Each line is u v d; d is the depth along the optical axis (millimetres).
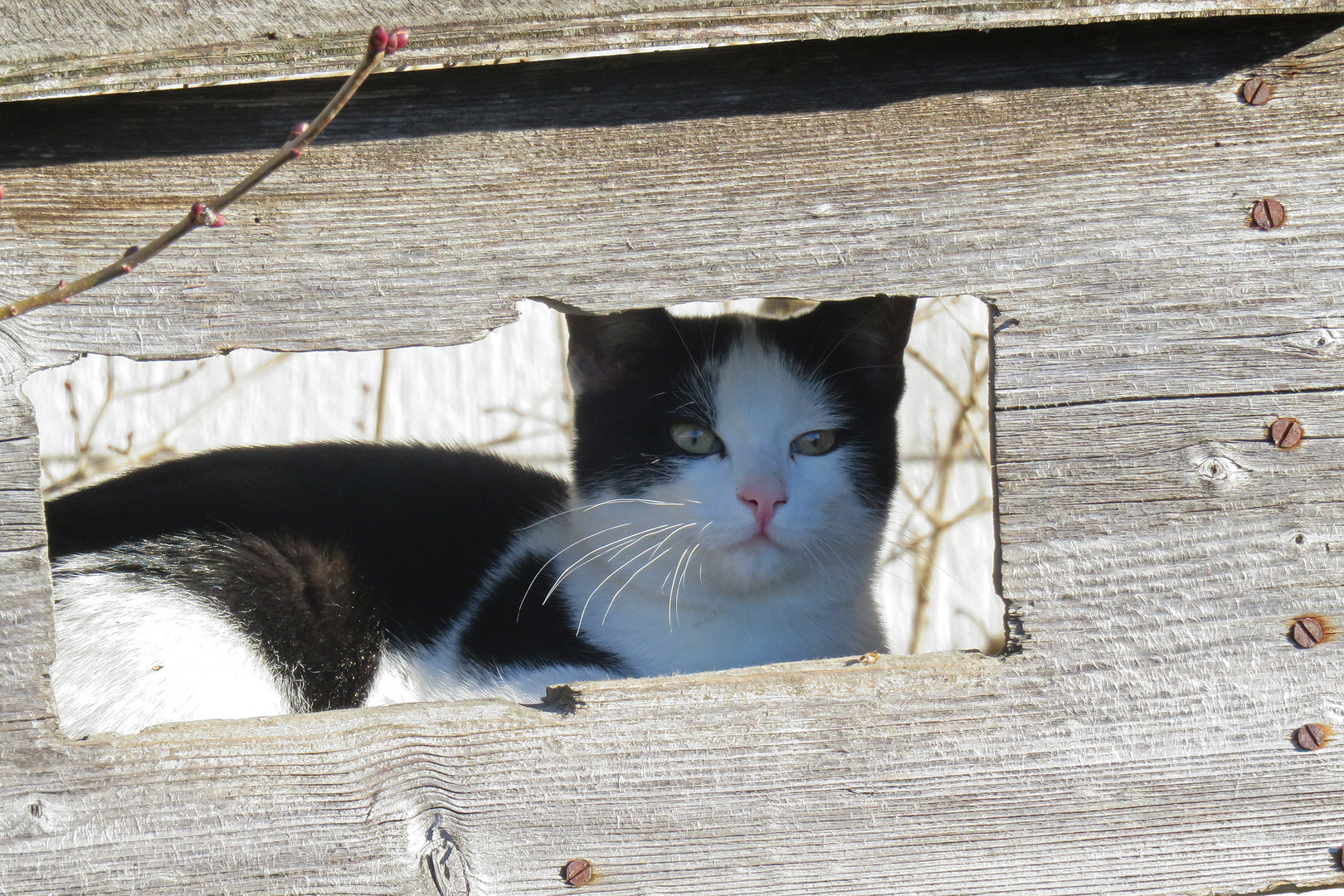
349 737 1354
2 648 1348
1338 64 1345
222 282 1347
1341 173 1349
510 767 1356
